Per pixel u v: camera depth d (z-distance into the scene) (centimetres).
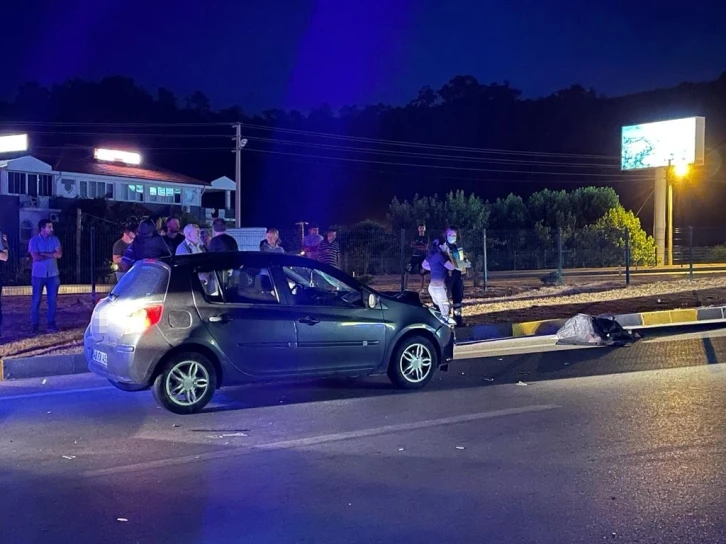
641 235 3403
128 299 770
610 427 688
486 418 728
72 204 4153
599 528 462
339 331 823
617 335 1190
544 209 4419
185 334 753
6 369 977
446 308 1246
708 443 634
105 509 504
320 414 755
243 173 7888
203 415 759
